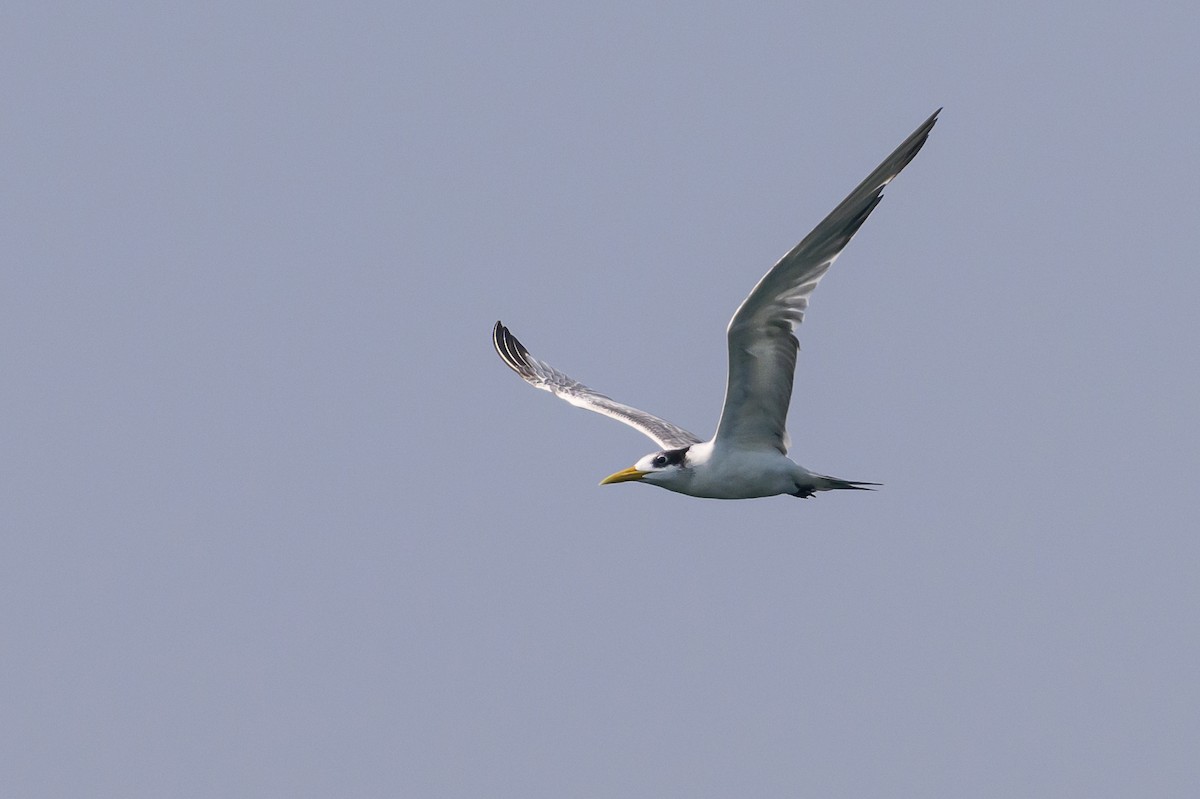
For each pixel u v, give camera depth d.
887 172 15.63
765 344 17.00
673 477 18.59
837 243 16.22
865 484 18.14
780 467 18.11
